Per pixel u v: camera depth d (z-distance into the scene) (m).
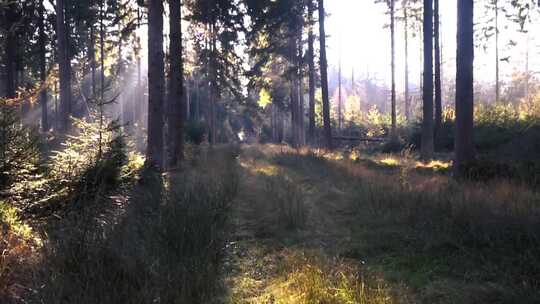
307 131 48.88
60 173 6.58
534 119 19.61
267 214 7.91
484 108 23.61
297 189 10.15
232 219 7.41
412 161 15.04
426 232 5.91
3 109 5.63
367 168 14.72
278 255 5.75
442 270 4.84
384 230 6.37
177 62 16.92
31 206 5.52
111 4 24.98
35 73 30.44
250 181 12.13
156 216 5.97
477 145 19.62
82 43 32.34
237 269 5.20
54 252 4.08
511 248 5.02
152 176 9.29
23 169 5.75
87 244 4.19
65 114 18.77
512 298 3.90
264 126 65.06
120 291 3.66
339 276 4.51
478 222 5.76
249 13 25.64
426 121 19.27
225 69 30.67
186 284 4.10
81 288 3.47
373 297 3.99
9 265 3.93
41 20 24.84
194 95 63.00
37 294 3.42
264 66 31.72
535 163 10.02
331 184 11.32
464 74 11.61
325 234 6.68
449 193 7.79
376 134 41.34
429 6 19.38
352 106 60.78
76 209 5.60
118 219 5.61
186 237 5.22
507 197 7.30
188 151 19.42
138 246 4.61
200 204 6.65
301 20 26.64
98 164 6.99
